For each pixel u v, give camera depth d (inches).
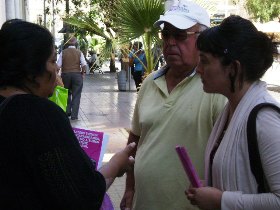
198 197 73.1
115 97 584.4
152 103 101.2
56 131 61.5
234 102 73.9
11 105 61.5
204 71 74.0
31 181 60.8
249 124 67.8
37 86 67.1
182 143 94.6
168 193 95.3
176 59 96.6
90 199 62.8
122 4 288.2
